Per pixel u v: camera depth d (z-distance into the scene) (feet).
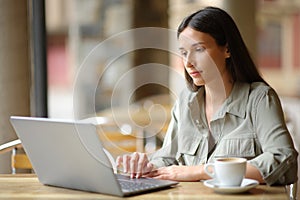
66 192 7.32
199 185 7.50
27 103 12.75
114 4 28.55
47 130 7.21
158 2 26.78
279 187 7.38
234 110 8.16
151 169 7.90
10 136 12.31
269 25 32.45
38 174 7.76
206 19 7.90
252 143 8.01
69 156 7.17
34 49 13.61
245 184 7.18
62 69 29.53
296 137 17.30
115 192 7.00
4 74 12.34
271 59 32.76
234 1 20.65
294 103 25.58
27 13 12.85
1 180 8.13
